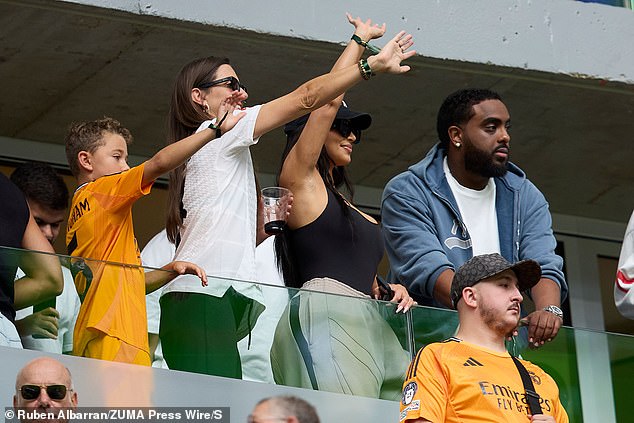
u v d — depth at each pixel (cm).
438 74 3628
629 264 2656
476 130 2850
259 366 2372
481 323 2286
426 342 2488
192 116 2569
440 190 2838
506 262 2316
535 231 2855
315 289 2492
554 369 2584
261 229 2552
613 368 2609
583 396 2584
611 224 4366
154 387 2306
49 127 3775
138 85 3616
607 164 4097
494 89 3725
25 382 2248
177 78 2591
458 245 2789
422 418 2194
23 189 2631
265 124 2469
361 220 2583
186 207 2477
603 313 4288
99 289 2319
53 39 3416
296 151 2548
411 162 4006
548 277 2769
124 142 2603
